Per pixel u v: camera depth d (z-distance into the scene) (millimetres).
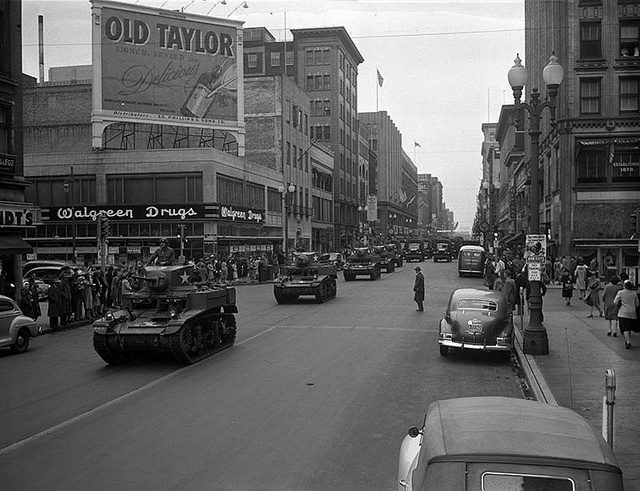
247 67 93000
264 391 12203
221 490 7156
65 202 46062
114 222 44594
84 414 10570
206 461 8141
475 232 116375
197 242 44312
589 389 11859
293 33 90312
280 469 7848
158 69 46625
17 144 28141
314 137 89375
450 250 82312
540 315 15797
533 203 16469
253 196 53844
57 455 8453
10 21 27703
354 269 44906
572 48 40781
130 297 16031
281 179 62188
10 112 27672
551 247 44438
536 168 16578
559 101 42594
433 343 18188
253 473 7707
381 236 110562
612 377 7188
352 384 12828
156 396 11875
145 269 16672
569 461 4129
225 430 9562
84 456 8391
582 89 40906
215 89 49000
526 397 11844
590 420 9664
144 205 44188
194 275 17453
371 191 116688
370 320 23312
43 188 46406
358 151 103000
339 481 7449
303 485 7312
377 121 129000
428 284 41562
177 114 47375
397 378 13445
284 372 14062
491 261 36844
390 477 7586
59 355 16953
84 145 50969
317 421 10070
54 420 10227
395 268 63719
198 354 15797
